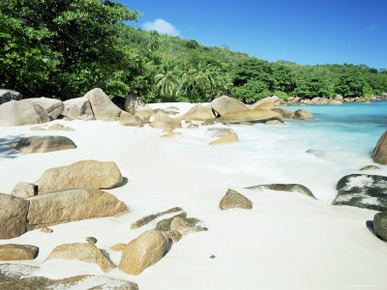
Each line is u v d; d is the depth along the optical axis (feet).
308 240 12.80
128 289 9.15
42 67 61.57
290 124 68.08
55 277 9.98
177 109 92.12
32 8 65.26
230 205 17.13
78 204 15.51
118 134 43.29
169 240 13.12
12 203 13.78
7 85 62.44
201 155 32.71
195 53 320.70
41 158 27.86
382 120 75.92
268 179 24.12
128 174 24.66
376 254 11.69
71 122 49.60
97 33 73.00
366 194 18.93
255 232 13.65
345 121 74.13
